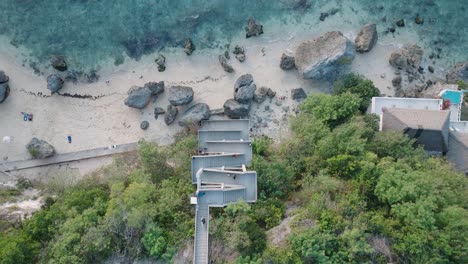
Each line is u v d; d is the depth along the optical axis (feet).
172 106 149.18
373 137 132.26
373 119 138.31
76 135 150.82
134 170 132.46
